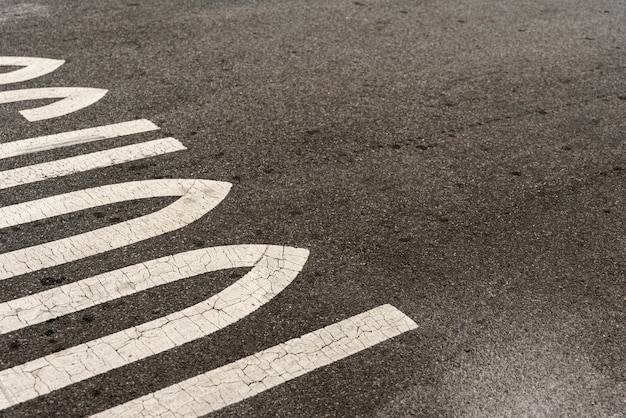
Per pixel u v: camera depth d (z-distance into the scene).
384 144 6.04
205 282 4.38
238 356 3.87
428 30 8.55
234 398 3.61
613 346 4.13
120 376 3.70
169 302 4.20
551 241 5.00
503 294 4.46
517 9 9.49
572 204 5.45
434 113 6.62
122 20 8.18
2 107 6.20
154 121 6.15
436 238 4.93
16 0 8.58
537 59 7.98
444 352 3.98
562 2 9.91
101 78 6.83
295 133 6.10
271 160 5.69
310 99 6.69
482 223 5.13
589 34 8.81
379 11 9.05
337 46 7.90
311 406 3.59
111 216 4.91
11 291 4.20
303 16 8.68
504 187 5.59
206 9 8.68
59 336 3.92
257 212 5.06
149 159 5.60
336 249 4.75
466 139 6.23
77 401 3.54
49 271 4.38
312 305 4.25
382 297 4.35
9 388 3.58
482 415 3.61
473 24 8.84
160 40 7.72
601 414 3.67
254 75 7.09
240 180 5.42
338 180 5.50
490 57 7.92
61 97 6.44
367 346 3.98
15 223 4.77
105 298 4.20
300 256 4.66
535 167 5.90
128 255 4.56
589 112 6.90
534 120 6.65
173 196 5.17
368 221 5.05
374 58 7.66
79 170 5.39
